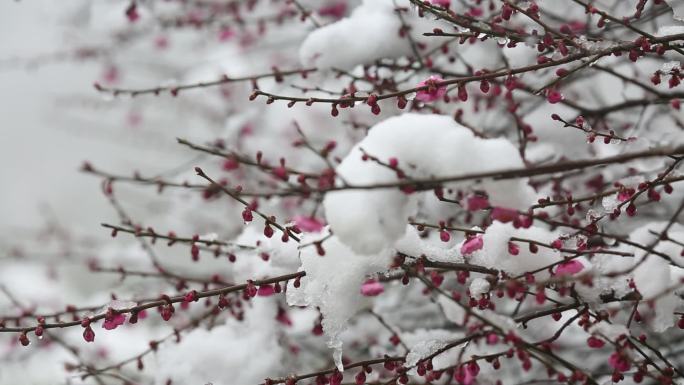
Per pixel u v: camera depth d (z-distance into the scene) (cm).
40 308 572
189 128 594
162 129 614
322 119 475
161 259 655
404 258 235
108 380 455
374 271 238
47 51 710
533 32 258
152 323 446
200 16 482
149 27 496
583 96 384
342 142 464
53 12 499
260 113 476
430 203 337
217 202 519
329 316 240
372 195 197
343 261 236
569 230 290
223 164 345
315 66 332
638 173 304
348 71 333
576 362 356
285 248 268
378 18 333
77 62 557
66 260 552
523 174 190
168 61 573
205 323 370
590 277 206
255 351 336
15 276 628
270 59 520
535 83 342
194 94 521
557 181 336
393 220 198
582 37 251
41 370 496
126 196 627
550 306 301
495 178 193
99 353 489
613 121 368
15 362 467
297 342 402
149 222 665
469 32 288
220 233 498
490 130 382
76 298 659
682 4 267
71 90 845
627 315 287
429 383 261
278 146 481
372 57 332
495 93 314
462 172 199
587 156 364
